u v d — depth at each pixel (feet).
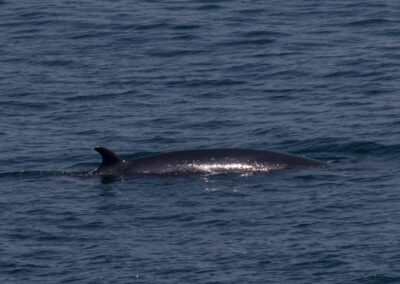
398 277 303.27
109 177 417.69
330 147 460.14
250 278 306.55
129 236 344.08
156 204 378.12
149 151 465.88
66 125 510.17
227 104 543.80
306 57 638.94
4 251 331.57
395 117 500.33
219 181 406.00
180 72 615.98
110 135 490.90
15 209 373.81
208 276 309.01
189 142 477.77
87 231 349.82
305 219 353.72
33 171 430.61
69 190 399.24
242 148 431.02
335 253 321.52
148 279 307.99
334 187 389.80
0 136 488.85
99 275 311.68
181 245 334.24
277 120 506.89
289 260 318.24
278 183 398.83
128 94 570.05
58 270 316.40
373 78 582.35
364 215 354.95
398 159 435.94
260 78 596.70
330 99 544.21
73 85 591.37
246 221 354.54
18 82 598.34
